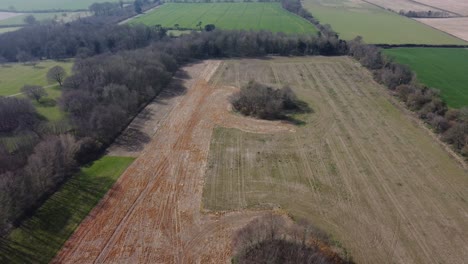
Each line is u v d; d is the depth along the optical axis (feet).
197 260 131.64
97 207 157.99
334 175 181.37
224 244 138.62
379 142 212.23
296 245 132.26
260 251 129.80
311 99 274.16
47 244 137.80
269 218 149.18
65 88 272.92
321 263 123.65
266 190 170.19
